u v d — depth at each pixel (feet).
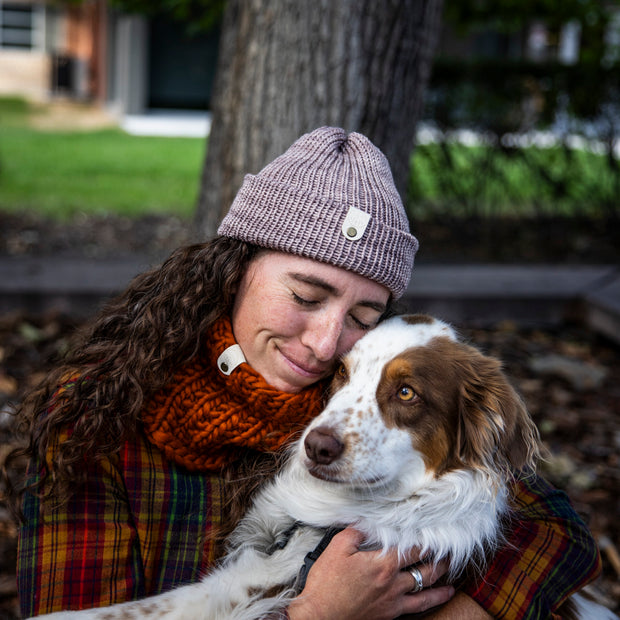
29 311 21.38
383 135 12.52
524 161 32.73
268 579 7.82
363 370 8.20
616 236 33.35
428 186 35.06
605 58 33.12
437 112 31.68
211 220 14.49
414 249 8.06
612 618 8.67
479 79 31.53
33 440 7.41
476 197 32.91
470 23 35.27
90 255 28.68
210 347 7.77
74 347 8.59
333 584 7.19
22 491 7.34
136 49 73.36
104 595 7.23
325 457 7.66
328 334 7.59
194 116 79.41
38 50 90.22
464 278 25.12
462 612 7.64
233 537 8.05
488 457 8.03
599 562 8.08
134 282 8.38
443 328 8.70
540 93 32.22
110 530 7.30
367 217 7.45
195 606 7.27
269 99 12.66
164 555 7.59
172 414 7.57
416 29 12.49
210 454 7.80
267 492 8.39
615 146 33.12
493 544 7.90
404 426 8.06
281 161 7.75
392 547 7.71
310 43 12.21
